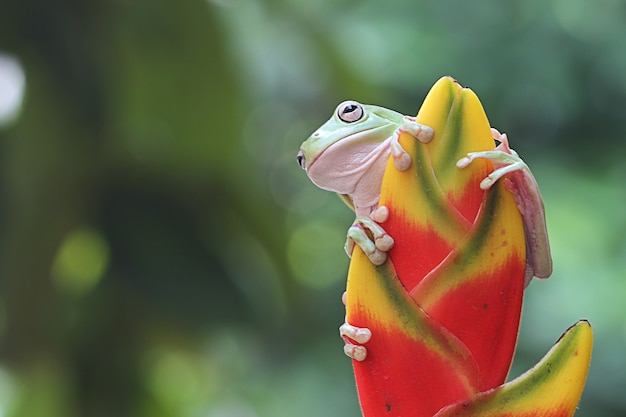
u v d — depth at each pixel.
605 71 2.50
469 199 0.85
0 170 1.56
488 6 2.51
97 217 1.58
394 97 2.42
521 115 2.56
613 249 2.35
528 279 0.86
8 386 1.83
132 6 1.51
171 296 1.56
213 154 1.62
